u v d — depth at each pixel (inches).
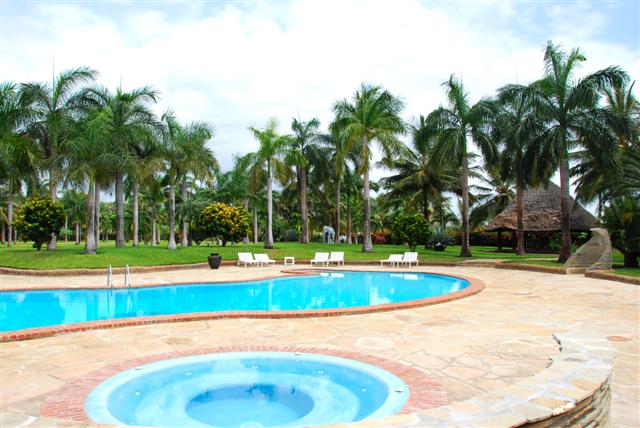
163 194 1743.4
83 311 462.9
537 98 935.7
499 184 1866.4
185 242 1785.2
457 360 254.1
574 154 1222.3
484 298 499.5
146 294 585.9
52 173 977.5
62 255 890.1
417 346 286.2
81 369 240.8
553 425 138.5
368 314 399.5
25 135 1040.8
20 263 839.7
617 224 865.5
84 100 1038.4
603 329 336.5
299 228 2554.1
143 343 297.1
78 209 2389.3
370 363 246.4
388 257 1108.5
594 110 909.8
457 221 2385.6
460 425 126.6
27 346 289.3
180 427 172.1
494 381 217.6
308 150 1517.0
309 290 637.9
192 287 650.8
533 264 905.5
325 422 178.2
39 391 206.4
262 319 377.4
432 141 1307.8
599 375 173.2
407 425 127.3
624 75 864.3
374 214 2657.5
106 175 1016.9
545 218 1528.1
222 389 212.4
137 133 1019.3
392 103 1186.6
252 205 2053.4
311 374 231.0
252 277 743.1
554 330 333.1
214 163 1195.9
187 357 256.5
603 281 686.5
